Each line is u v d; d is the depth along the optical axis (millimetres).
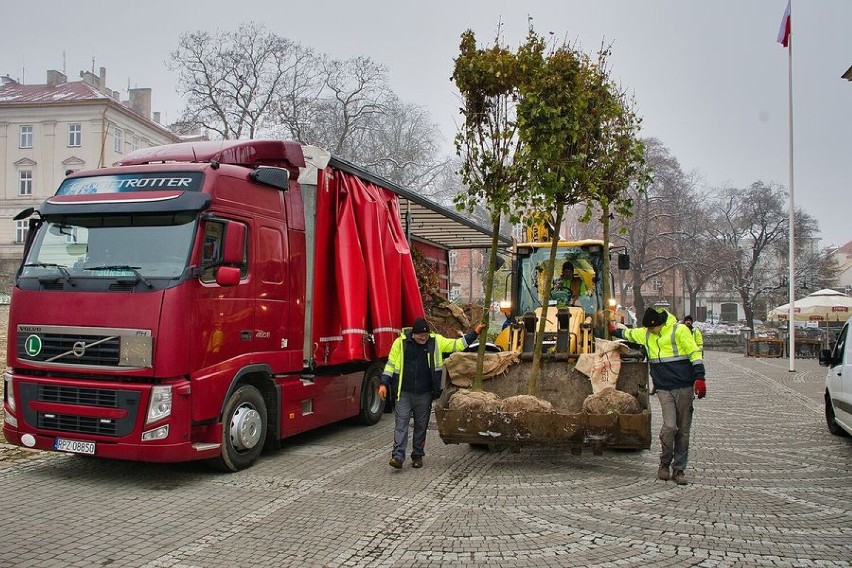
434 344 8461
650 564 5172
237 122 40719
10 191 56969
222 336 7684
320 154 9562
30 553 5309
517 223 8734
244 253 8141
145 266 7324
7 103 56406
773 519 6312
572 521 6234
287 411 8867
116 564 5125
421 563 5191
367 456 9023
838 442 10234
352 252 9875
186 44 39781
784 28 24969
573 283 11797
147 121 61031
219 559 5250
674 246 53812
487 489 7359
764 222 52719
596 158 8969
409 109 52438
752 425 11789
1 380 13109
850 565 5141
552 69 8352
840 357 10570
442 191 52938
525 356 9156
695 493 7242
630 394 8391
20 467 8102
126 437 7055
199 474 7918
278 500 6867
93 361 7230
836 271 62531
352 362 10898
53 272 7574
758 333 46562
